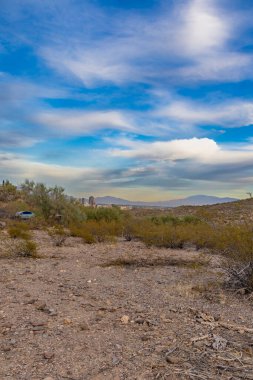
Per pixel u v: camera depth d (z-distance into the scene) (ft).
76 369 14.71
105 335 18.52
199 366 15.14
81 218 92.84
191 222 79.15
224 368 14.97
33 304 24.06
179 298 26.21
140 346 17.11
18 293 26.84
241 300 26.11
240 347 17.21
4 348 16.62
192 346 17.19
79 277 33.45
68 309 23.02
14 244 53.16
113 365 15.10
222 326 20.21
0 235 65.05
